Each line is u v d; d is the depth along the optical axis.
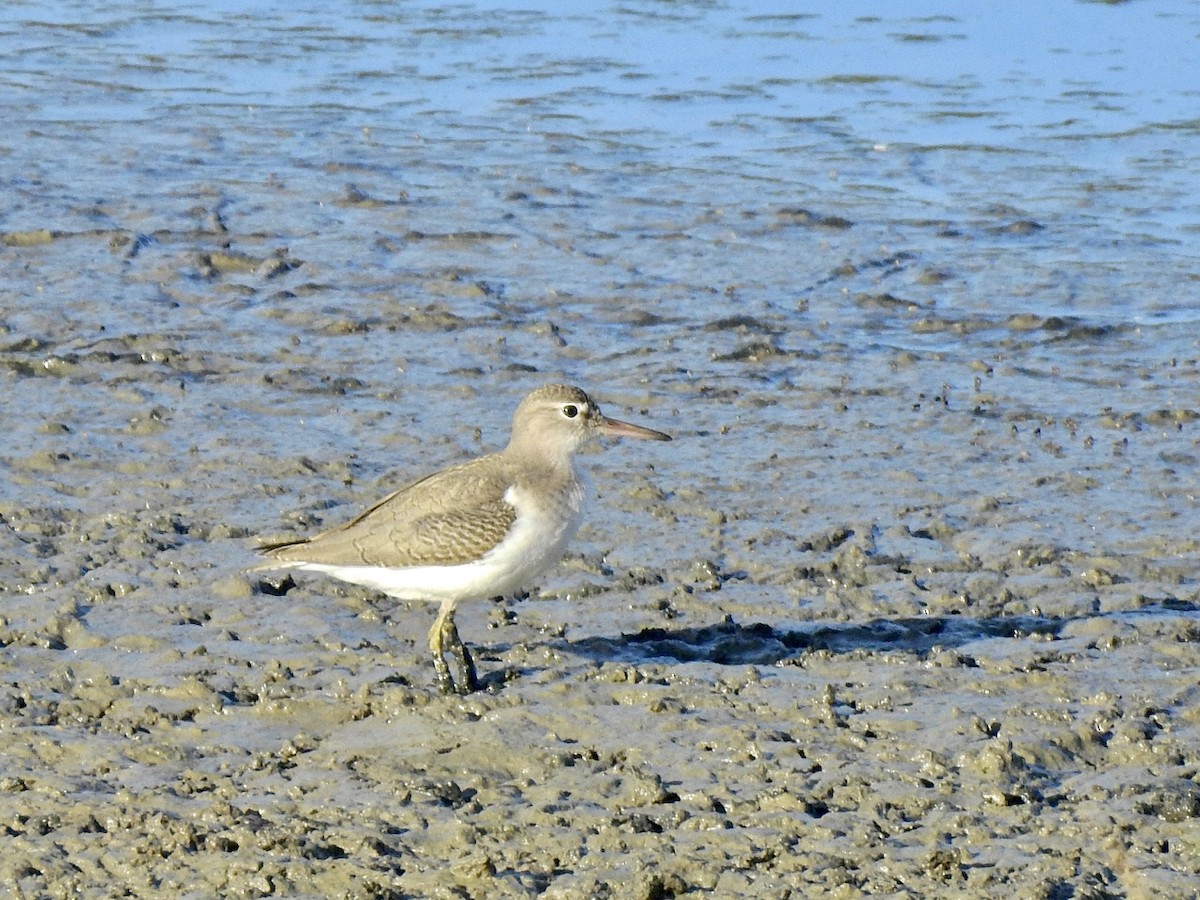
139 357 18.66
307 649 12.33
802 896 9.11
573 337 19.86
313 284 21.19
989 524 15.04
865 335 20.12
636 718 11.21
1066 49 32.12
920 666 12.17
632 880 9.15
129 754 10.67
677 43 32.88
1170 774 10.49
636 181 25.44
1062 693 11.70
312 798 10.17
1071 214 23.98
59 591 13.04
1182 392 18.33
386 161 26.23
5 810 9.92
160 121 28.09
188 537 14.34
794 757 10.68
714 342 19.70
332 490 15.43
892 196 24.81
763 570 14.05
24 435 16.39
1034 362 19.28
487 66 31.48
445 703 11.36
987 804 10.10
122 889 9.17
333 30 34.09
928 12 34.88
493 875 9.27
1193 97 29.20
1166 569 14.09
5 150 26.05
